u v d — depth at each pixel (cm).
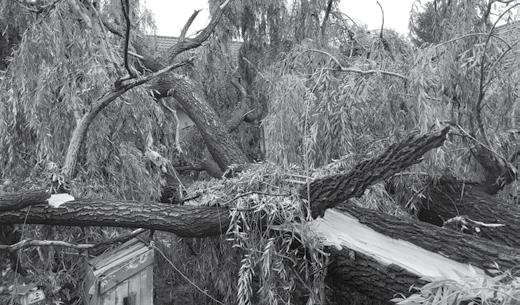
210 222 243
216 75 520
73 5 290
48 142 300
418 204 345
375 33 396
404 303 171
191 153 486
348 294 275
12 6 361
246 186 249
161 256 333
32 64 307
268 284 234
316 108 339
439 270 228
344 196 230
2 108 309
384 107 328
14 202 234
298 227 238
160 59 423
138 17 430
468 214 327
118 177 321
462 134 321
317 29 462
